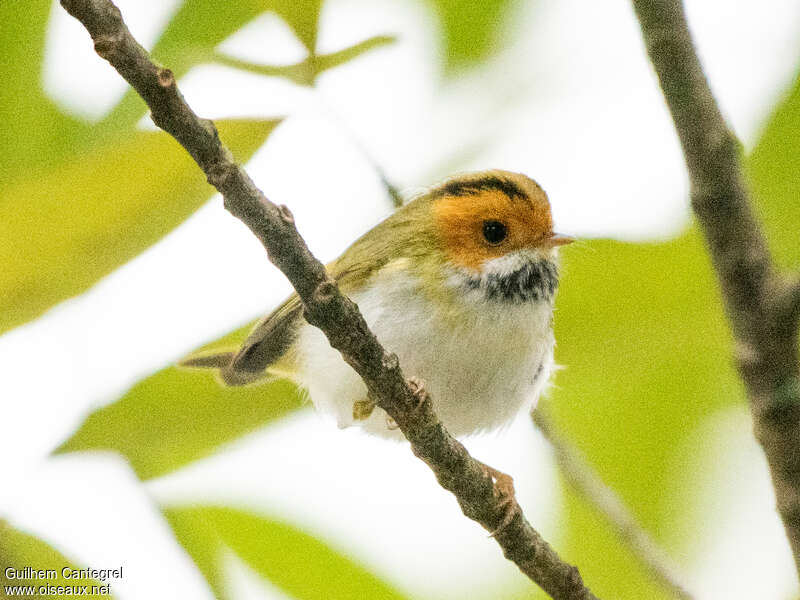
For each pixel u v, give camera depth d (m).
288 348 2.94
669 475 2.94
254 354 2.93
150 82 2.83
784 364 2.86
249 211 2.84
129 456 2.89
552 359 2.93
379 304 2.92
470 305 2.92
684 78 2.86
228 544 2.89
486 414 2.93
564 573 2.89
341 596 2.90
